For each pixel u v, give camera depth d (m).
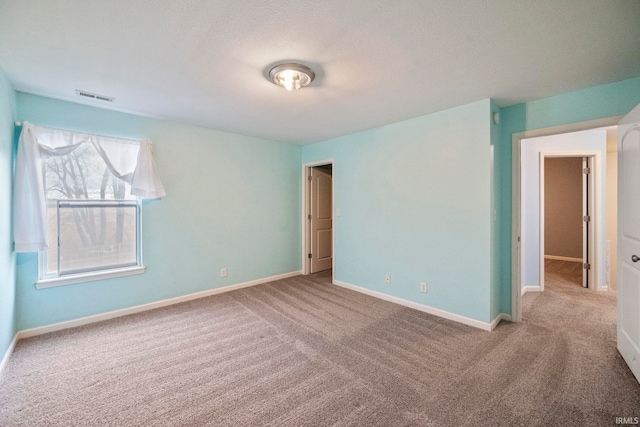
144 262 3.31
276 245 4.68
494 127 2.83
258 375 2.06
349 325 2.90
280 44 1.82
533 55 1.95
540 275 4.04
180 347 2.46
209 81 2.35
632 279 2.06
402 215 3.46
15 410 1.71
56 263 2.80
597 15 1.52
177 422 1.62
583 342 2.51
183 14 1.53
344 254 4.24
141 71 2.18
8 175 2.31
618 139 2.29
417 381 1.98
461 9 1.48
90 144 2.96
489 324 2.76
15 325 2.53
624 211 2.19
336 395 1.84
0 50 1.89
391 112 3.12
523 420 1.62
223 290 4.01
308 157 4.90
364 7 1.46
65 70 2.17
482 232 2.79
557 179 6.25
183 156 3.60
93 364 2.20
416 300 3.34
